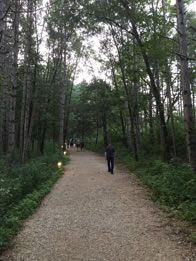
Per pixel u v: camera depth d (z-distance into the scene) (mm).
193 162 7074
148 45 8180
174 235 3988
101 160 19094
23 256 3414
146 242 3766
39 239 4012
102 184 9000
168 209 5352
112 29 13398
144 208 5695
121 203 6230
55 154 17531
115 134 28469
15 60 12109
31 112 18406
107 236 4066
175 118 17703
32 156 19031
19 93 20125
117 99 21266
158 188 6961
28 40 13789
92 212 5512
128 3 9680
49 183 8922
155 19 8844
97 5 10555
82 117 35656
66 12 10914
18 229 4480
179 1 7328
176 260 3160
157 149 14734
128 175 10961
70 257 3350
